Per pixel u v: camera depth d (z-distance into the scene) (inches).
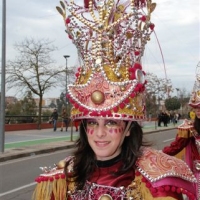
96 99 69.4
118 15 74.4
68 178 77.8
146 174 67.3
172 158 70.7
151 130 1181.7
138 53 74.4
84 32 75.1
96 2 75.5
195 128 158.4
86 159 77.5
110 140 72.7
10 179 388.2
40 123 1200.8
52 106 1713.8
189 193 65.6
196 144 156.9
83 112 71.2
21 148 634.2
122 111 69.8
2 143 567.8
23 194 322.3
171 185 64.7
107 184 72.8
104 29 72.8
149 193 67.0
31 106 1369.3
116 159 74.3
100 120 72.9
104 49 72.4
